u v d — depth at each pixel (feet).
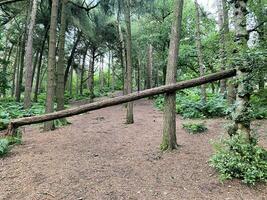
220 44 29.89
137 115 52.01
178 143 28.04
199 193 17.60
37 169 20.84
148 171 21.02
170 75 25.85
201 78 23.88
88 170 20.84
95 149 26.35
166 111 26.08
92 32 74.59
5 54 93.45
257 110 21.20
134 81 142.00
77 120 46.73
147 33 85.56
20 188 18.29
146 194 17.58
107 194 17.49
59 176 19.66
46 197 17.08
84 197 17.11
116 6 62.44
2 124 37.32
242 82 20.16
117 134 33.32
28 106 51.47
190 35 80.74
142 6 63.16
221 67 23.62
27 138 31.19
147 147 27.04
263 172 19.01
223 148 21.86
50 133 33.86
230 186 18.33
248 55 18.56
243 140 20.52
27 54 51.47
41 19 69.97
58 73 39.52
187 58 78.69
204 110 44.60
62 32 40.09
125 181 19.29
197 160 22.97
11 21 78.43
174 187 18.47
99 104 26.43
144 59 107.45
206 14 67.36
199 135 31.53
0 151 23.75
